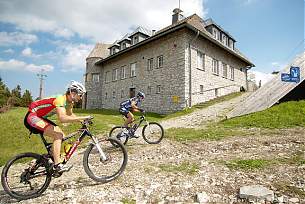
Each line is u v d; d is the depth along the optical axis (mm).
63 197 4004
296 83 13242
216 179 4438
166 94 22797
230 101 21094
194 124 13133
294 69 12297
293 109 11508
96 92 34938
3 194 4445
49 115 4465
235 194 3783
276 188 3895
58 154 4348
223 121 12570
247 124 10844
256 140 7715
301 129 9086
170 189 4105
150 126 8750
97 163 5621
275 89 14531
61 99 4359
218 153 6551
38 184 4691
